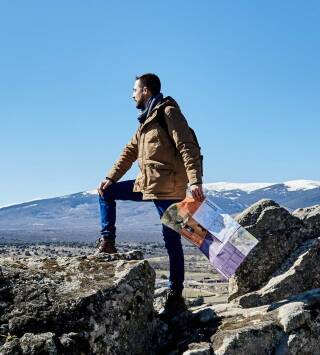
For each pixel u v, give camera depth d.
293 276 10.84
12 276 8.20
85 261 8.92
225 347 7.82
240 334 7.95
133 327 8.30
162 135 9.03
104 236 9.80
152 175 9.03
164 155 9.03
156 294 11.02
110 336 7.90
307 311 8.31
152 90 9.51
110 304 8.03
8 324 7.64
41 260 8.95
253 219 11.77
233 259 8.59
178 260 9.50
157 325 8.95
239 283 11.45
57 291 8.06
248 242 8.62
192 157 8.78
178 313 9.53
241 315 8.89
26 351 7.22
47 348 7.25
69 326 7.68
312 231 11.82
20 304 7.84
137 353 8.31
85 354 7.59
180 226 8.91
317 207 12.20
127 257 9.35
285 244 11.65
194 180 8.69
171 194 9.03
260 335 8.04
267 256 11.53
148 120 9.08
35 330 7.61
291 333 8.12
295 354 8.02
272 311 8.65
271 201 12.02
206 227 8.81
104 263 8.90
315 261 11.09
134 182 9.80
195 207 8.88
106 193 9.84
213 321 8.95
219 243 8.71
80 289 8.09
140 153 9.27
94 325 7.78
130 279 8.42
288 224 11.79
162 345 8.77
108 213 9.85
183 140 8.82
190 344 8.11
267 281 11.41
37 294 7.95
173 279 9.59
